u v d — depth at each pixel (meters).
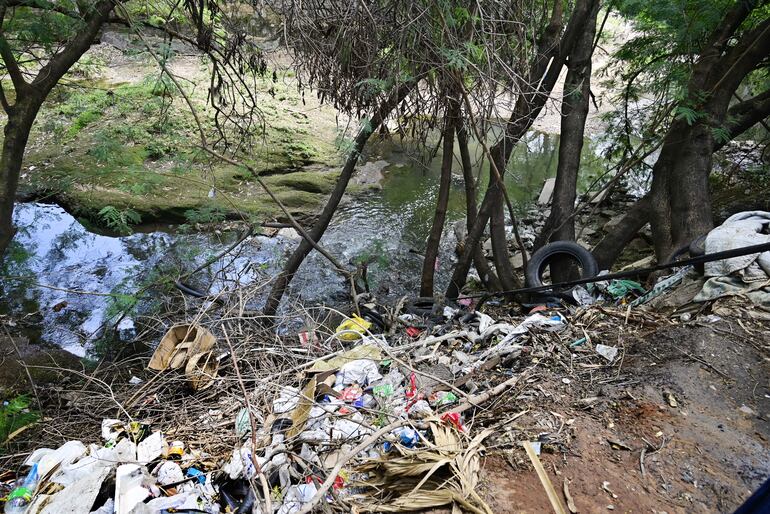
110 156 7.11
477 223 6.37
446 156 6.08
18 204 8.93
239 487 2.99
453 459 2.75
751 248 3.46
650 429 3.01
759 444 2.88
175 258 7.82
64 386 4.84
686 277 4.68
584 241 8.76
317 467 2.89
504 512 2.53
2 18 5.03
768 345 3.55
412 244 8.76
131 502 2.81
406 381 3.75
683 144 6.43
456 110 4.96
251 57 5.24
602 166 11.59
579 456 2.84
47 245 8.12
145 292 6.83
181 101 10.46
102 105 10.46
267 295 7.09
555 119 14.25
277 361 4.50
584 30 6.33
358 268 7.11
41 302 6.77
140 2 5.89
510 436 2.99
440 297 6.46
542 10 5.74
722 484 2.65
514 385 3.49
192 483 3.06
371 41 4.39
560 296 5.64
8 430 3.93
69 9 5.50
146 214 8.67
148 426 3.70
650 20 7.26
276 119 11.18
